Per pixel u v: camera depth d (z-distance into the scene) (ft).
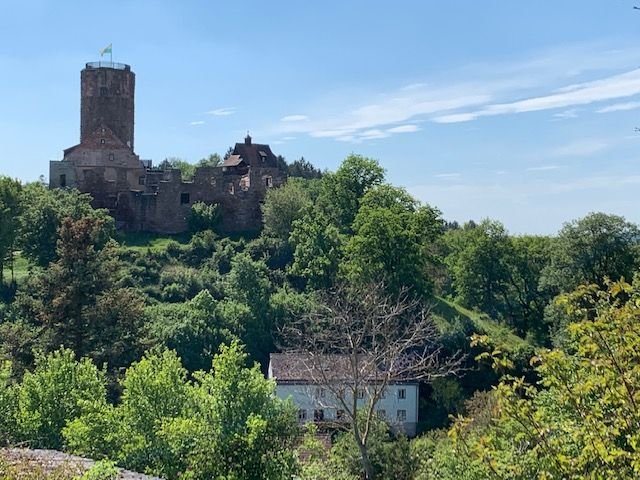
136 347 149.38
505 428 41.73
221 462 71.15
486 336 38.34
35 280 159.84
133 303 153.48
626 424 32.40
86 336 146.82
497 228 268.21
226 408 72.90
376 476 98.27
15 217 221.05
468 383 183.32
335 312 128.57
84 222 156.76
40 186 266.77
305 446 87.35
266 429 72.84
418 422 167.63
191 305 191.11
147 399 77.61
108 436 73.72
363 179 271.90
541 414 35.94
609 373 32.89
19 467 44.45
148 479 54.80
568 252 214.48
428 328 134.31
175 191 273.54
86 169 277.44
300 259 213.66
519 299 262.26
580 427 35.09
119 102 294.87
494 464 36.94
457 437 38.22
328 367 115.96
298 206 255.50
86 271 152.35
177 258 240.53
